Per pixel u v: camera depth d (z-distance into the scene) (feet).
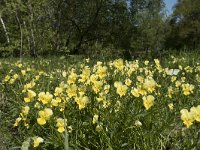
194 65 2.48
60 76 1.97
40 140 1.01
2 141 1.28
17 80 1.97
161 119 1.14
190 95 1.40
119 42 9.18
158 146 1.03
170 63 2.72
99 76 1.32
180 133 1.05
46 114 1.05
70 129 1.08
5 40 7.77
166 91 1.40
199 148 0.96
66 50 7.45
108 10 9.03
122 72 1.59
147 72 1.80
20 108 1.43
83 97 1.13
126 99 1.19
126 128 1.03
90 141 1.08
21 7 6.88
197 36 16.12
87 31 8.91
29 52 6.93
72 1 8.54
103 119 1.09
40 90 1.70
